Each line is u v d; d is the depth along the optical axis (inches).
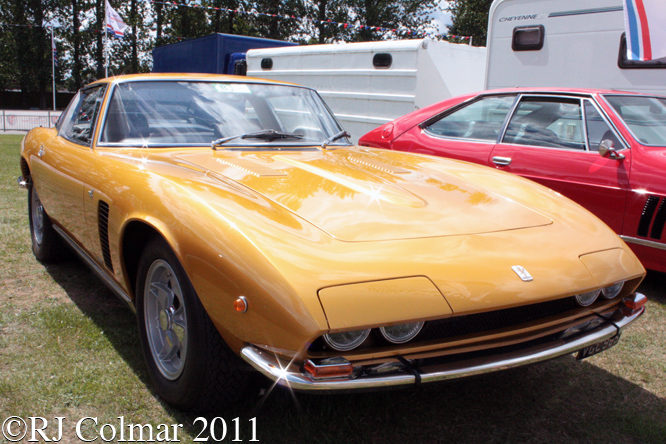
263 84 126.9
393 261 63.9
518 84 232.7
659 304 130.8
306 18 1493.6
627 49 192.9
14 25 1587.1
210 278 65.6
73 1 1600.6
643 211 135.0
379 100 270.7
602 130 148.7
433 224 74.4
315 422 77.7
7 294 122.0
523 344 70.0
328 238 66.7
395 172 96.4
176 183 78.4
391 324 59.0
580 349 72.3
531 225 79.9
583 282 70.7
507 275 66.7
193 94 116.8
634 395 89.4
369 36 1418.6
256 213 69.6
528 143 161.6
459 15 1279.5
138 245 87.0
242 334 62.8
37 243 144.7
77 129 123.1
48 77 1642.5
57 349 96.1
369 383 60.1
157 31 1576.0
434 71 258.8
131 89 113.7
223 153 101.7
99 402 80.6
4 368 88.8
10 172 299.9
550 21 218.5
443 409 83.7
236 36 409.1
